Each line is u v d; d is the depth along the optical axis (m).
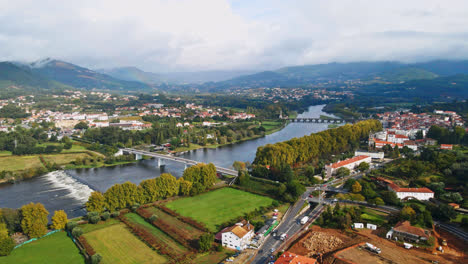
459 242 165.88
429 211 195.38
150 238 179.50
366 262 146.88
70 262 157.50
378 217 199.62
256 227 192.88
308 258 147.25
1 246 161.75
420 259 149.50
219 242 177.12
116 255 162.12
